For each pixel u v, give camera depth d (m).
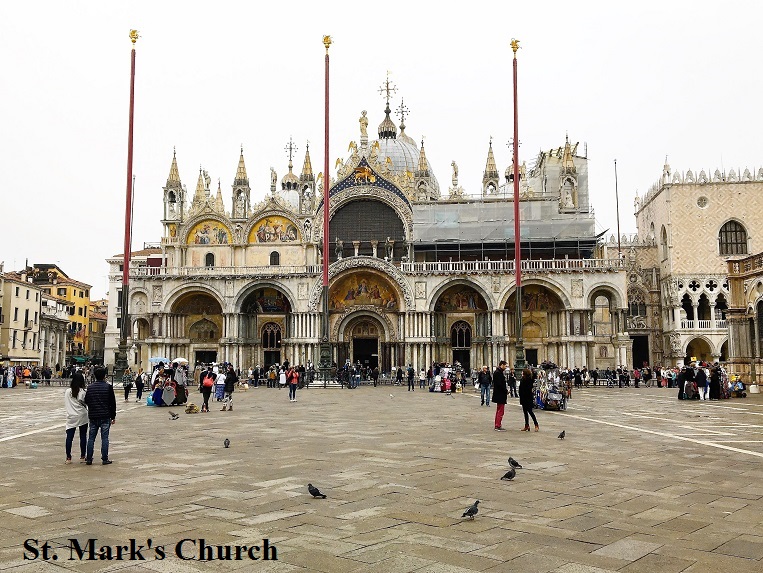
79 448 21.81
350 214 87.88
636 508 13.30
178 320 86.50
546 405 37.81
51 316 114.44
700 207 90.75
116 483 15.70
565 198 89.12
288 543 10.87
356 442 23.12
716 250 90.06
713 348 88.44
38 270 128.75
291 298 83.19
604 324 93.81
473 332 83.81
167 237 88.50
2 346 97.75
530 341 83.06
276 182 105.88
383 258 86.44
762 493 14.73
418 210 86.12
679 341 88.75
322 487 15.17
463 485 15.44
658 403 43.78
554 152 102.81
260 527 11.82
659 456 19.95
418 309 81.44
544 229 84.50
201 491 14.78
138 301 86.25
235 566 9.78
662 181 92.94
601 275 79.56
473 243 84.00
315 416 33.97
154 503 13.64
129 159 59.75
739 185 90.56
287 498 14.07
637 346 96.31
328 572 9.54
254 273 83.75
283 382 67.31
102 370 19.12
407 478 16.27
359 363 77.62
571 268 79.69
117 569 9.67
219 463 18.55
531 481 15.96
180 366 45.75
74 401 19.09
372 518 12.43
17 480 16.11
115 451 21.09
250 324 86.62
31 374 81.56
